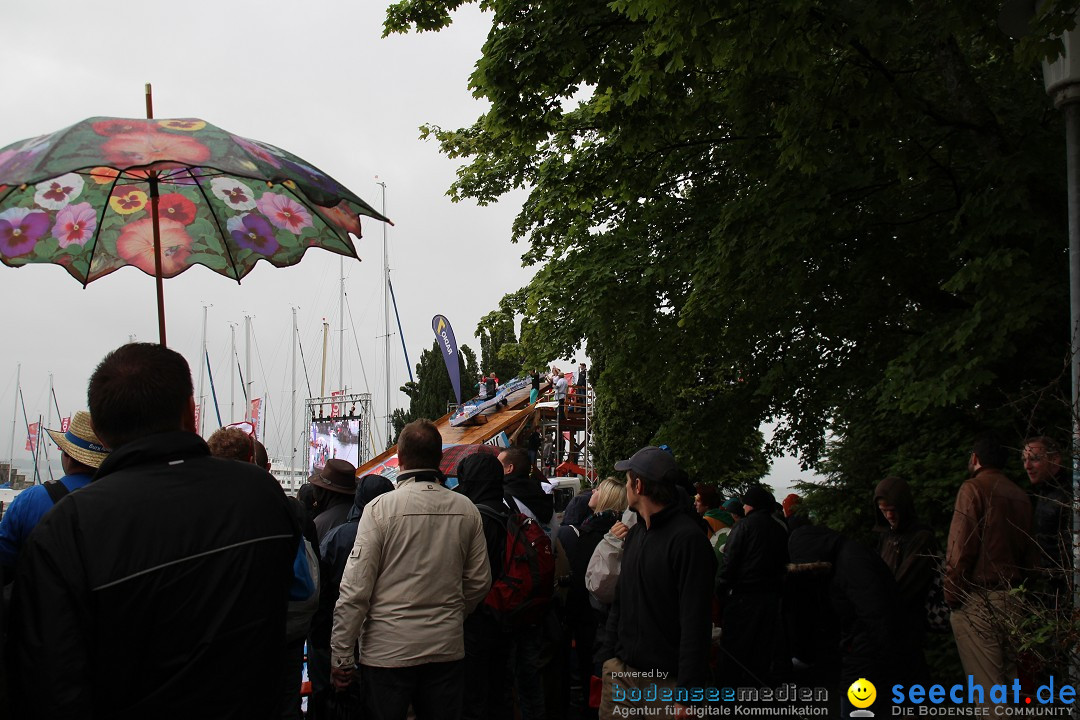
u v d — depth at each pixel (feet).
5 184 8.84
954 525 16.88
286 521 8.62
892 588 16.24
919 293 33.65
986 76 33.45
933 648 25.25
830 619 22.70
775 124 27.78
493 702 17.90
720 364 43.52
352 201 10.85
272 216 15.23
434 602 14.62
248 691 7.95
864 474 36.27
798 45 23.41
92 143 9.54
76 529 7.46
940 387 25.04
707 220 37.52
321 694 16.93
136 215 15.05
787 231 29.73
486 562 15.56
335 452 162.09
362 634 14.69
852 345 37.24
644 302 39.68
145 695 7.50
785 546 22.80
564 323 43.39
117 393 8.23
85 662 7.25
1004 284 24.84
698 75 31.50
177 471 8.09
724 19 23.38
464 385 179.32
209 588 7.73
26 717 7.17
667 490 14.52
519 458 21.25
